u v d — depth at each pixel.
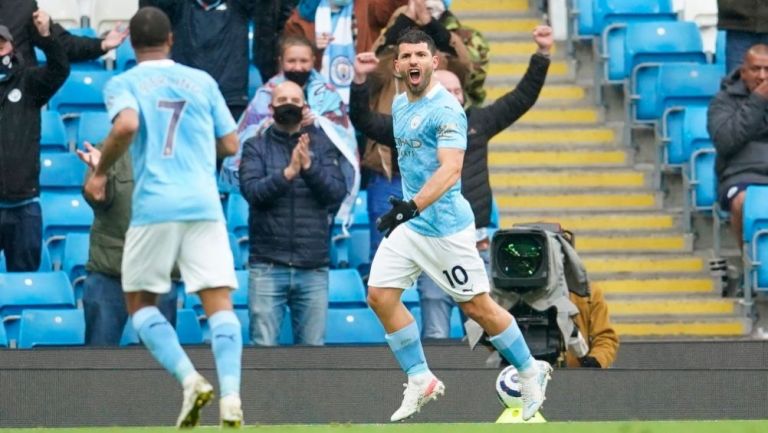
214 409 20.38
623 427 15.05
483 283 17.36
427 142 17.05
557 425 15.38
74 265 25.66
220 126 15.31
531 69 23.58
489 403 20.33
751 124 26.31
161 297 22.72
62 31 26.45
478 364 21.38
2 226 24.66
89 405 20.31
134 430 14.79
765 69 26.39
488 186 23.73
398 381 20.44
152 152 14.94
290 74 24.95
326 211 23.28
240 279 24.95
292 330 23.52
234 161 25.31
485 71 25.77
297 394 20.45
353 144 25.31
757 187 26.42
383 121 23.39
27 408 20.28
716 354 22.19
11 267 24.94
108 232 22.67
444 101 16.98
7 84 24.56
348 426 15.38
